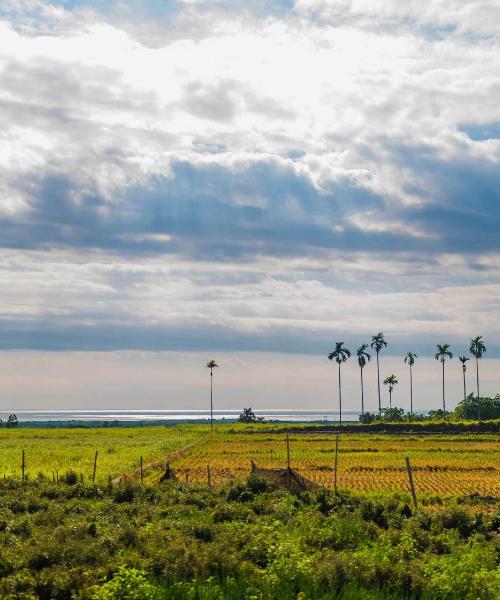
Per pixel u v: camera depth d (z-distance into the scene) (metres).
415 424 155.75
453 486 63.00
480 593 21.98
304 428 161.25
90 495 45.00
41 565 23.78
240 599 20.30
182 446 113.19
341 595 21.08
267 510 38.56
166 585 21.59
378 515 37.56
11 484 47.78
